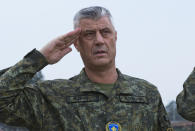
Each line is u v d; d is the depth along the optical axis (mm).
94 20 3717
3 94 3320
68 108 3584
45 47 3516
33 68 3447
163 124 3893
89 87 3711
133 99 3729
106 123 3521
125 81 3881
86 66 3865
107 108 3602
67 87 3742
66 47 3609
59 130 3535
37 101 3582
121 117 3578
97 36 3686
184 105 3527
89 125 3502
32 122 3574
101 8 3801
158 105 3943
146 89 3926
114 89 3734
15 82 3365
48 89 3688
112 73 3865
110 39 3752
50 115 3584
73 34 3584
